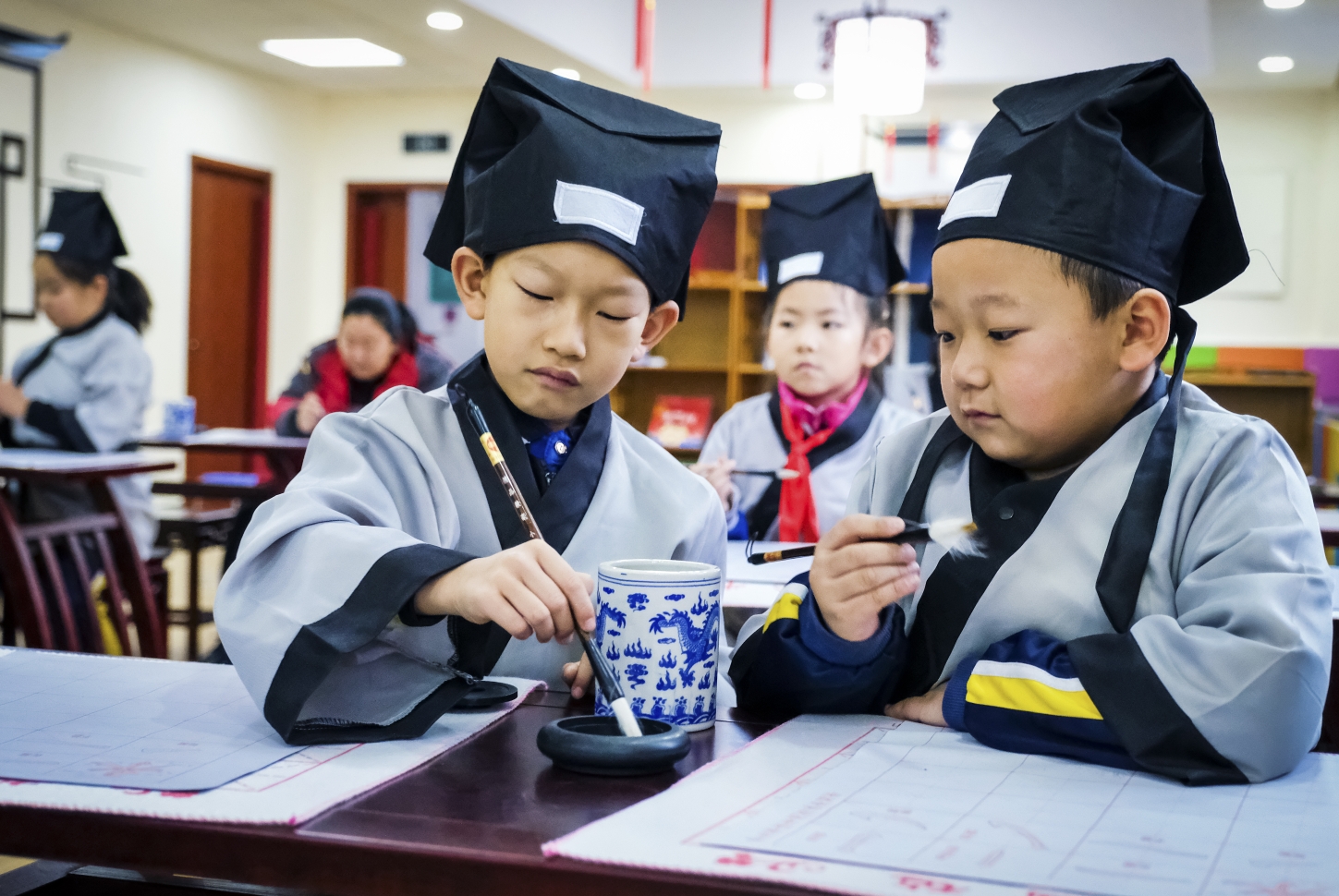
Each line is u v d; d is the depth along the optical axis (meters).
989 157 0.88
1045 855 0.59
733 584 1.65
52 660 1.05
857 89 4.42
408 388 1.10
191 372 7.16
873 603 0.87
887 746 0.81
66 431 3.79
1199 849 0.61
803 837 0.61
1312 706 0.76
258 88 7.46
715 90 6.87
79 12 6.02
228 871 0.62
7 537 2.93
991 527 0.91
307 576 0.84
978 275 0.85
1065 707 0.79
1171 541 0.87
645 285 0.98
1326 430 5.99
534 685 0.99
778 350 2.71
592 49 6.32
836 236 2.65
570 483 1.06
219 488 3.87
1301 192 6.72
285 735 0.77
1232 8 5.23
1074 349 0.84
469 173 1.05
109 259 4.02
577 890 0.57
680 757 0.75
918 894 0.53
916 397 3.47
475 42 6.00
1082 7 6.18
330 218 8.09
